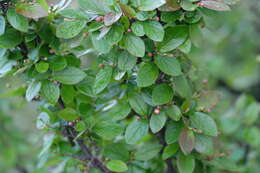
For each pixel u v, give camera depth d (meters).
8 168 1.27
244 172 1.07
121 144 0.88
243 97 1.09
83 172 0.88
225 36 1.66
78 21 0.79
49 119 0.84
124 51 0.79
